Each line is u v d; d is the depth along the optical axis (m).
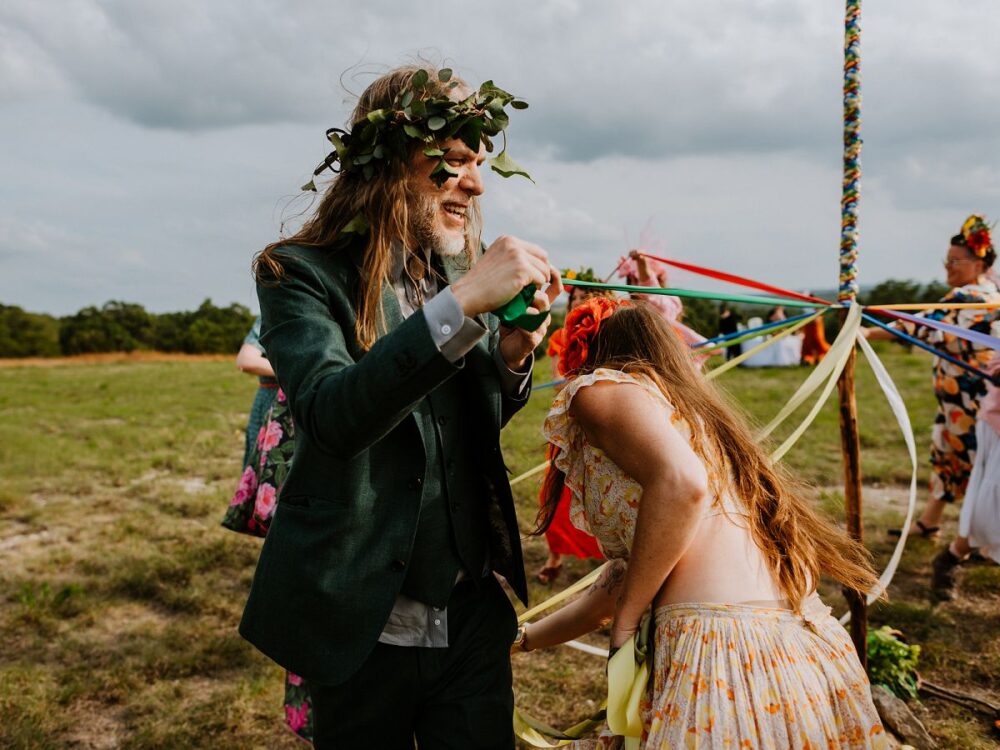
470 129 1.63
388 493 1.64
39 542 5.16
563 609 2.28
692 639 1.76
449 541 1.74
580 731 2.19
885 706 2.86
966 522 3.82
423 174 1.69
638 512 1.77
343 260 1.67
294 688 2.68
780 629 1.78
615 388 1.84
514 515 1.81
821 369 2.55
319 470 1.61
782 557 1.88
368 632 1.60
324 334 1.51
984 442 3.80
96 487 6.62
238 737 3.00
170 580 4.42
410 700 1.75
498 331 1.90
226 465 7.46
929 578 4.23
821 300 2.73
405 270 1.76
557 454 2.18
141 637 3.75
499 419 1.80
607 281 4.04
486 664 1.81
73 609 4.03
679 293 2.36
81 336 43.59
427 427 1.70
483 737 1.75
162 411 11.42
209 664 3.50
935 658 3.36
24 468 7.22
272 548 1.65
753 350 2.79
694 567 1.84
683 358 2.04
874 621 3.72
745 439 1.99
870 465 6.64
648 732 1.78
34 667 3.47
